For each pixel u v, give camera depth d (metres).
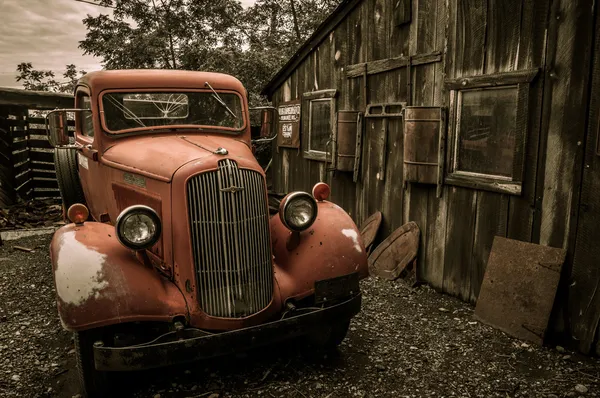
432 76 4.73
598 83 3.28
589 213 3.41
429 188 4.86
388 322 4.09
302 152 7.21
